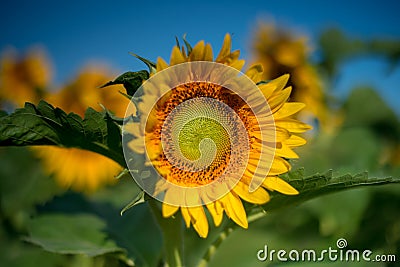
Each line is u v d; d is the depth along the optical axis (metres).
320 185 0.79
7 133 0.80
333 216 1.23
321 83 1.59
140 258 0.96
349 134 1.46
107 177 1.40
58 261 1.18
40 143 0.83
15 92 1.79
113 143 0.81
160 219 0.83
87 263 1.15
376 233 1.21
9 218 1.29
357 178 0.78
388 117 1.75
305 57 1.60
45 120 0.80
